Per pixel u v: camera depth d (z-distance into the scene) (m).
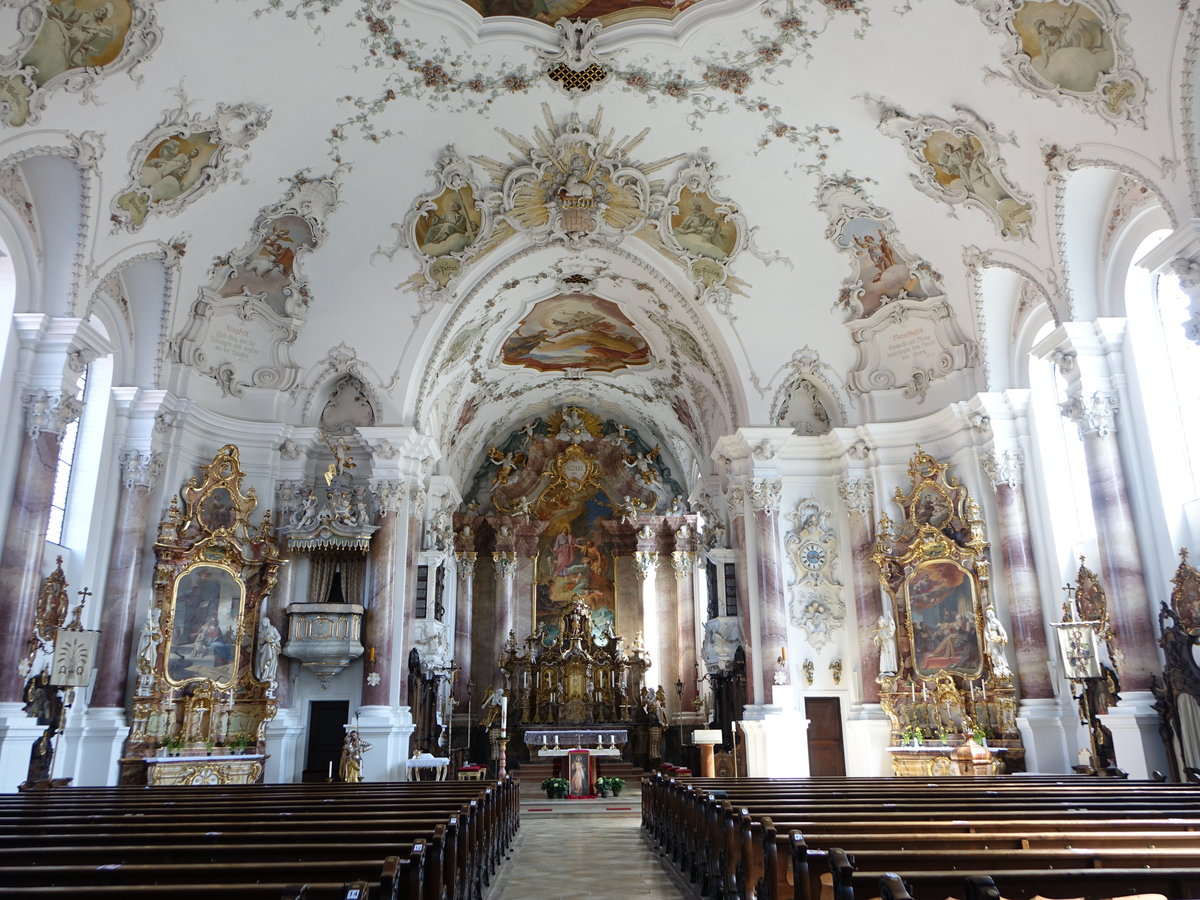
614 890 9.74
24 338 14.30
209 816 7.39
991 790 9.79
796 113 17.06
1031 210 15.88
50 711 13.48
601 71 16.39
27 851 5.47
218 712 17.44
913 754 17.84
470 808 8.06
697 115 17.39
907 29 14.61
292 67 15.30
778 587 20.42
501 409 30.66
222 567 18.00
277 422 19.83
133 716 16.30
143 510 17.14
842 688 20.19
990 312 18.69
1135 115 13.09
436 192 18.67
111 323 17.00
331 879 5.00
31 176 14.31
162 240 16.61
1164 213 14.38
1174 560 14.20
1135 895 4.41
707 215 19.56
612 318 24.94
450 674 26.84
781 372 21.19
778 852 5.91
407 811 8.01
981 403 18.53
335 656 18.91
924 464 19.61
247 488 19.39
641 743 29.25
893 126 16.56
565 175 18.66
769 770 19.17
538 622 31.62
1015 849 5.74
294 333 20.14
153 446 17.36
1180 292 14.68
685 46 15.80
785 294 20.53
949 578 18.84
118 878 4.83
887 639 19.06
